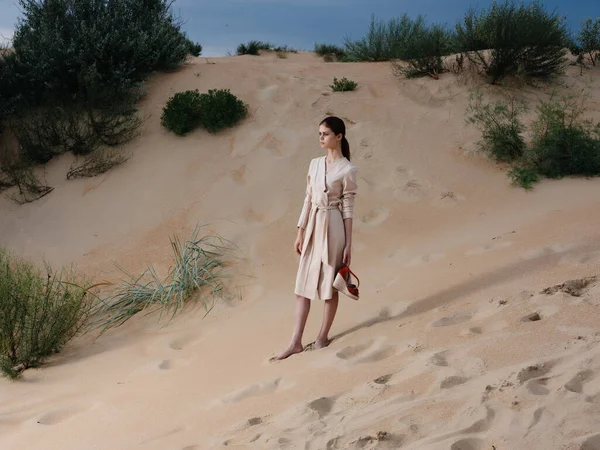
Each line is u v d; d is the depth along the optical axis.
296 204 9.48
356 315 5.99
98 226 9.66
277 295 7.43
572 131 9.91
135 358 6.40
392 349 4.85
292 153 10.64
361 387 4.11
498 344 4.27
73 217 9.91
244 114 11.66
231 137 11.16
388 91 12.48
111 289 8.34
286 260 8.27
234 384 4.89
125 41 12.66
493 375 3.78
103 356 6.60
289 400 4.24
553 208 8.33
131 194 10.16
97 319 7.67
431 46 12.89
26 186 10.51
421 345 4.72
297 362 5.03
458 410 3.42
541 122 10.34
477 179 9.74
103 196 10.21
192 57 15.31
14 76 12.00
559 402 3.24
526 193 9.17
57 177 10.70
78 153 11.05
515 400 3.34
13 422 5.14
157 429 4.28
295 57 20.75
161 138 11.29
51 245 9.43
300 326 5.43
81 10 12.80
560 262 6.07
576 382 3.47
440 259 7.18
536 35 12.28
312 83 12.89
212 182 10.16
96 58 12.20
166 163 10.68
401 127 11.19
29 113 11.90
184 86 12.68
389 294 6.33
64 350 6.94
